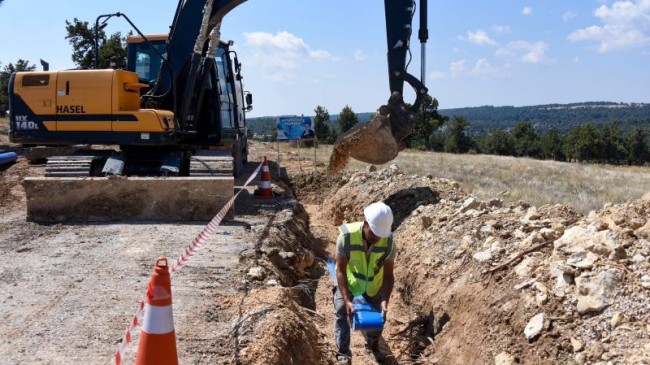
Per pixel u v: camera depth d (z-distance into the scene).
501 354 5.02
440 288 6.86
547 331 4.80
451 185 12.14
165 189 9.57
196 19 12.05
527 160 41.25
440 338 6.17
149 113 10.95
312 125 17.23
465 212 8.43
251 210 11.01
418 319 6.98
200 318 5.48
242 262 7.23
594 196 17.88
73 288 6.21
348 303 5.44
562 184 22.39
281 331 5.28
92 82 10.95
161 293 3.81
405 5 11.52
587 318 4.71
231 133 14.77
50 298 5.89
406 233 9.39
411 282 7.76
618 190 20.30
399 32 11.56
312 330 6.22
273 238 8.55
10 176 14.96
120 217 9.55
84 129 11.01
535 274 5.52
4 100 45.09
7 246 7.86
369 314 5.39
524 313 5.14
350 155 11.48
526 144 83.25
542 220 7.12
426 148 75.50
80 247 7.84
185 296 6.04
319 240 11.41
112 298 5.92
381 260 5.64
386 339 6.74
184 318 5.46
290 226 9.89
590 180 25.19
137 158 11.94
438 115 70.94
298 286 7.70
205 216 9.64
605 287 4.79
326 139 65.44
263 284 6.60
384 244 5.58
